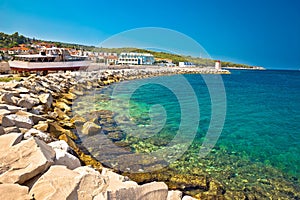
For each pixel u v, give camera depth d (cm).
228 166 896
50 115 1192
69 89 2200
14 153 516
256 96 3198
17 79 1983
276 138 1333
